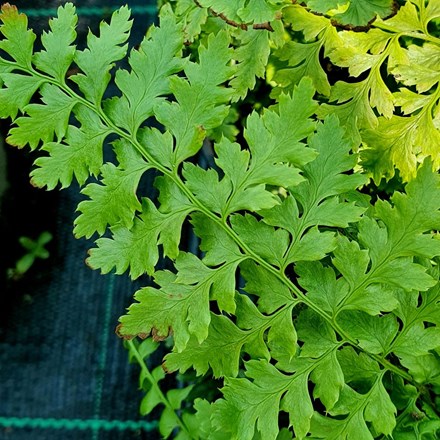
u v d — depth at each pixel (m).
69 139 0.58
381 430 0.60
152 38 0.57
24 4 0.97
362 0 0.57
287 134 0.57
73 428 0.96
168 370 0.59
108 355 0.97
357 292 0.59
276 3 0.58
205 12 0.64
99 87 0.58
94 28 0.98
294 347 0.59
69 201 1.00
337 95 0.63
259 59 0.64
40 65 0.58
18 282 0.99
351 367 0.61
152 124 0.94
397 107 0.69
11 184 0.99
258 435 0.62
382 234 0.58
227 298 0.59
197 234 0.59
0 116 0.57
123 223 0.58
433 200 0.57
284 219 0.58
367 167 0.64
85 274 0.99
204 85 0.57
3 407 0.97
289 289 0.60
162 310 0.58
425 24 0.61
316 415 0.60
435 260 0.61
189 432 0.75
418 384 0.62
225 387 0.59
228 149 0.58
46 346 0.98
